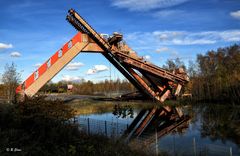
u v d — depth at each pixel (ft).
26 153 28.17
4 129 34.96
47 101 40.29
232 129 73.05
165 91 153.69
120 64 140.77
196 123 86.17
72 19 123.75
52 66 121.19
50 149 31.55
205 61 304.91
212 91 181.16
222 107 132.57
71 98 197.47
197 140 61.77
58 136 34.60
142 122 90.07
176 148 53.31
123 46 136.46
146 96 158.81
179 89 153.48
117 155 34.22
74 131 40.19
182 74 150.71
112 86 415.85
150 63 140.15
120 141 43.78
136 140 54.39
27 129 35.99
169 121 92.17
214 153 50.39
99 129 60.49
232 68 198.49
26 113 37.63
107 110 121.90
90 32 126.11
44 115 37.09
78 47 127.13
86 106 132.77
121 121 91.97
